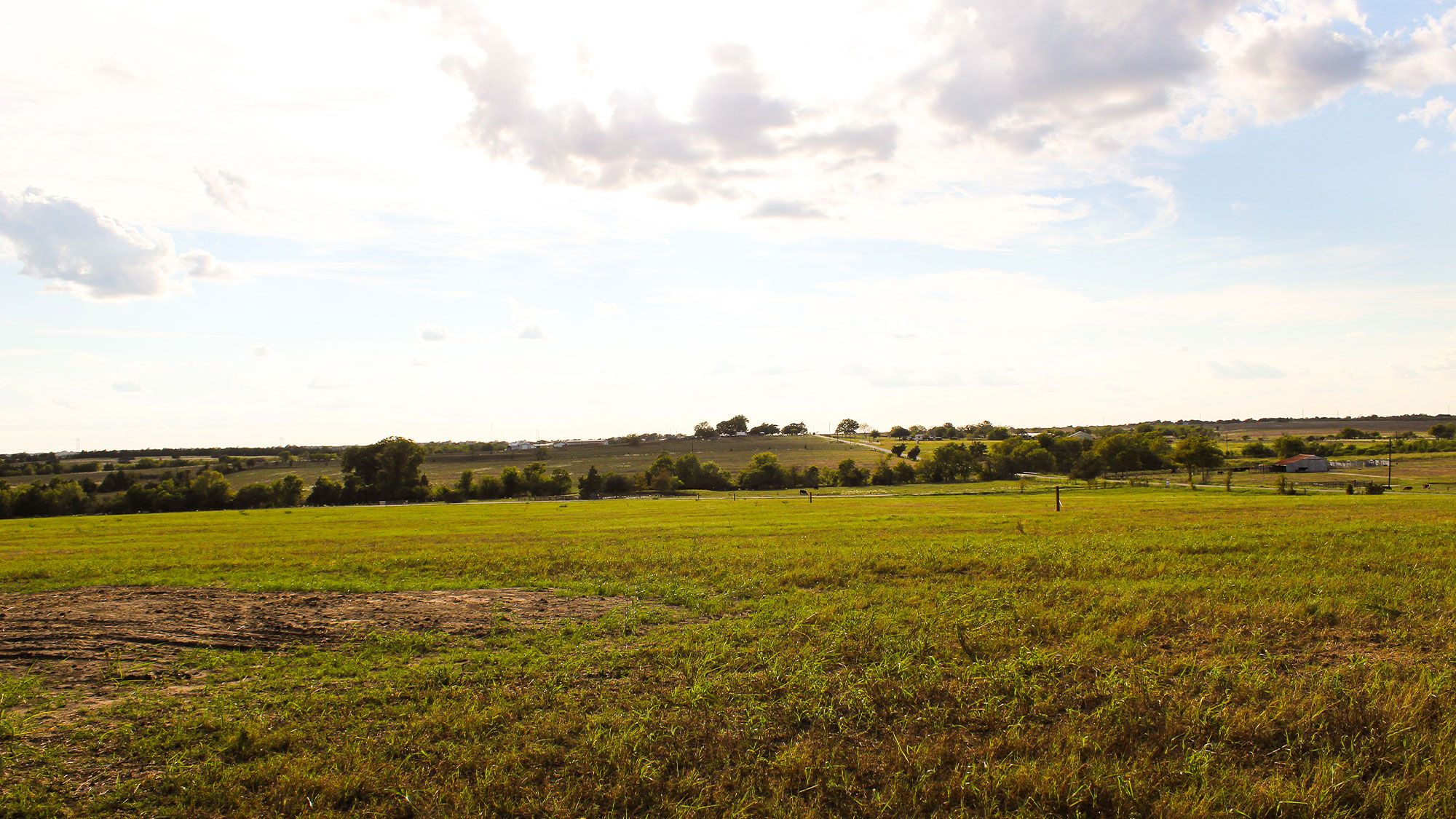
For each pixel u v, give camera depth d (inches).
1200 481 4429.1
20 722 461.1
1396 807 347.9
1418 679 485.7
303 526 2380.7
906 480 5767.7
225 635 665.6
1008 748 410.9
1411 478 4377.5
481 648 633.0
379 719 468.1
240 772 393.4
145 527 2492.6
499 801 361.7
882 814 351.3
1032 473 6033.5
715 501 3789.4
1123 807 353.4
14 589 1019.9
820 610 738.8
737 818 349.7
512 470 5383.9
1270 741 418.3
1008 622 675.4
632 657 592.4
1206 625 654.5
